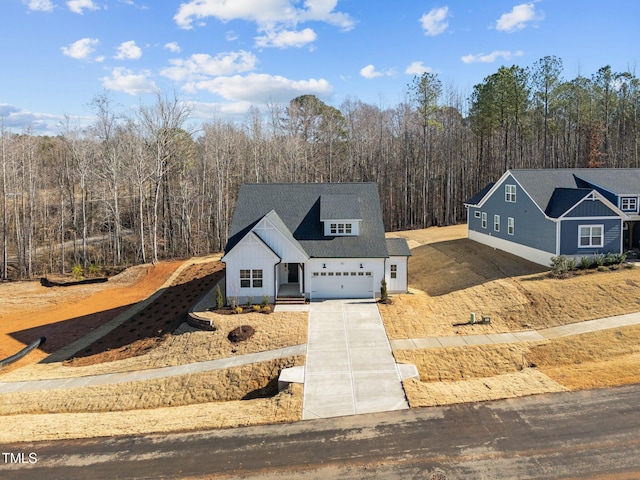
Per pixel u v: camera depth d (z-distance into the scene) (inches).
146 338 900.6
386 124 2539.4
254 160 2150.6
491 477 410.3
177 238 2071.9
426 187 2105.1
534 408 534.3
